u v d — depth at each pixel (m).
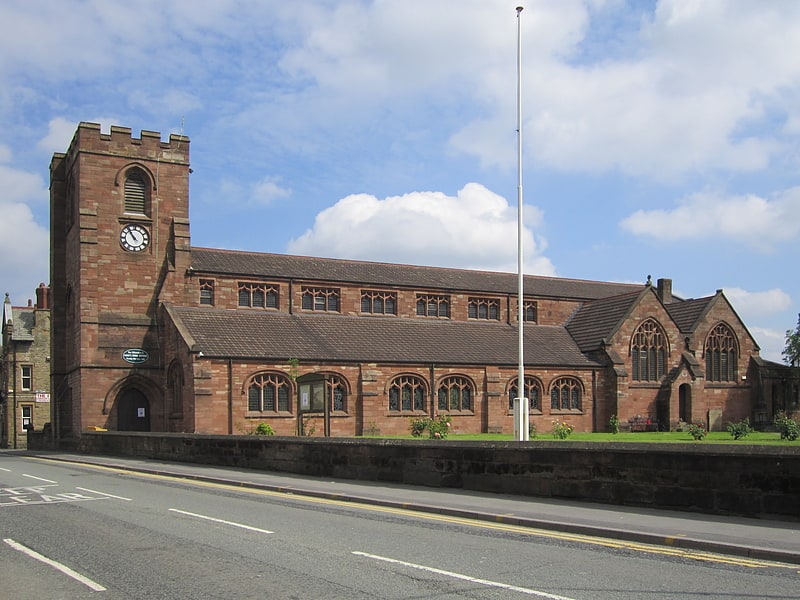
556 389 62.41
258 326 55.78
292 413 51.53
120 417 53.62
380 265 68.50
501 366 60.09
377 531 15.11
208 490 23.64
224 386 49.62
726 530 14.19
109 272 54.03
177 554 12.74
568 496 18.89
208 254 59.53
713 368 68.81
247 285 58.66
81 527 15.72
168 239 56.16
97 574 11.33
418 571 11.36
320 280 61.38
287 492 22.58
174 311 53.75
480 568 11.56
